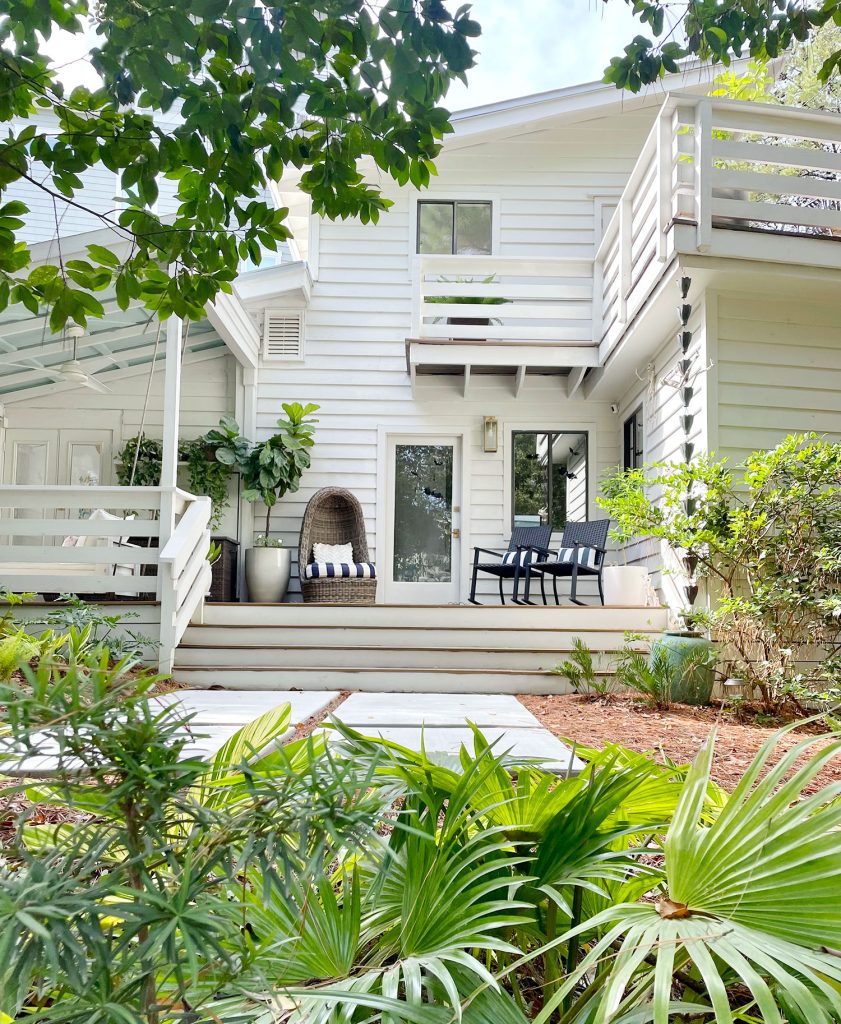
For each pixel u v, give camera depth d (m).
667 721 4.35
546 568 7.79
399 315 8.85
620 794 1.08
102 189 9.27
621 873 1.06
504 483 8.70
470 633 6.22
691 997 1.01
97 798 0.64
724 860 0.84
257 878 0.93
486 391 8.78
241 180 2.03
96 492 5.95
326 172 2.08
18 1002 0.51
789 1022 0.81
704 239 5.39
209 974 0.64
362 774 0.92
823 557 5.01
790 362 5.96
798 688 4.77
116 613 5.66
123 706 0.58
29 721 0.56
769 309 5.98
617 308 7.15
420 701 4.86
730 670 5.29
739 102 5.50
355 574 7.91
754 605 5.16
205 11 1.67
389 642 6.24
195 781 0.67
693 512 5.66
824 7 2.18
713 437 5.85
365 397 8.77
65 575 5.80
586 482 8.72
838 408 5.97
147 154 1.93
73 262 2.10
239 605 6.43
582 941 1.11
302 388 8.76
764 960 0.73
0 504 5.94
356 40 1.76
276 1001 0.78
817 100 7.08
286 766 0.67
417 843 1.02
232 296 7.22
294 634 6.25
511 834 1.14
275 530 8.59
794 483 5.32
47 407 8.70
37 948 0.50
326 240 8.89
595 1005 0.91
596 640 6.15
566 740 1.37
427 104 1.91
